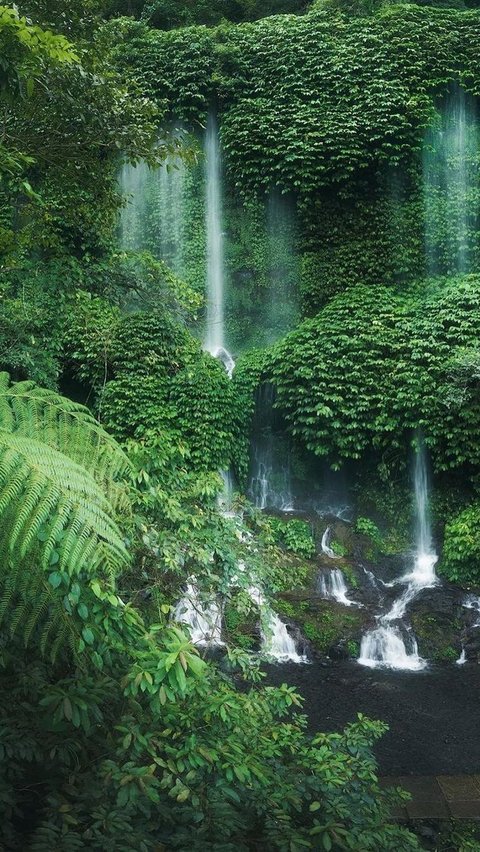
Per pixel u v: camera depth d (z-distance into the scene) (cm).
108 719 329
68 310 856
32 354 896
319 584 1195
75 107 557
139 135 604
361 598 1181
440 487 1442
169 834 279
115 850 250
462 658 1035
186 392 1451
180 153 659
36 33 393
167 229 1958
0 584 284
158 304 820
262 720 391
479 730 775
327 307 1630
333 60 1847
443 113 1842
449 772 671
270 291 1891
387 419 1430
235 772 294
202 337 1861
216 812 281
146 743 289
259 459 1584
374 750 719
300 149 1814
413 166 1803
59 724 294
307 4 2302
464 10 2106
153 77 1922
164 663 289
